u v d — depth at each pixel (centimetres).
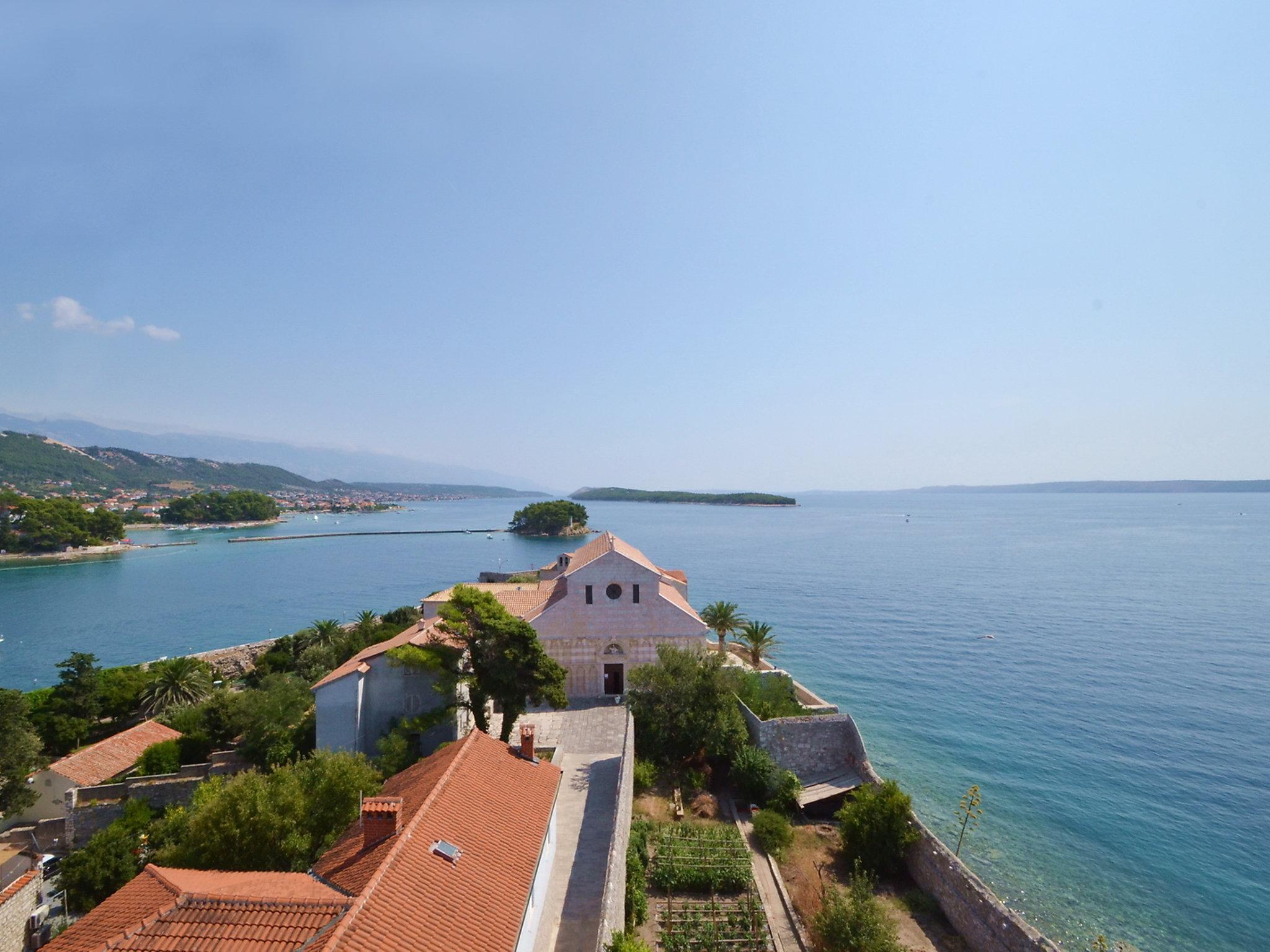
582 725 4959
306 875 2055
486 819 2312
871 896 3138
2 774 4197
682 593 7744
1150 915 3734
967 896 3238
